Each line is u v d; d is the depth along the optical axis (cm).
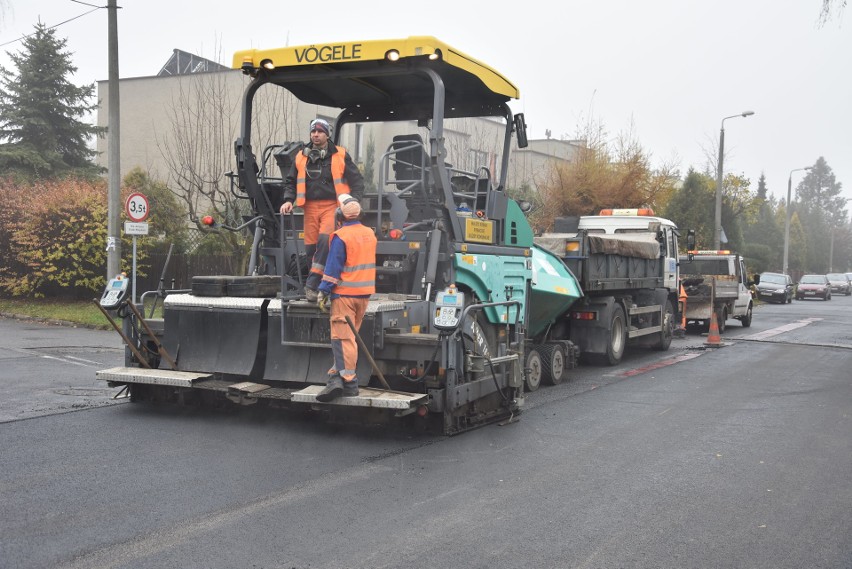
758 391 1052
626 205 2738
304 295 734
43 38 3095
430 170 766
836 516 520
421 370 700
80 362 1175
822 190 15938
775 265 7006
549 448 698
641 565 430
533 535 473
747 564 435
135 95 2930
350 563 422
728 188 4219
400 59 742
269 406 801
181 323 784
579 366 1331
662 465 645
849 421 845
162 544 442
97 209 1991
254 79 795
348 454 652
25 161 2952
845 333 2078
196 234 2142
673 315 1697
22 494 526
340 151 738
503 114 892
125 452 639
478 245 816
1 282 2173
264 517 491
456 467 621
